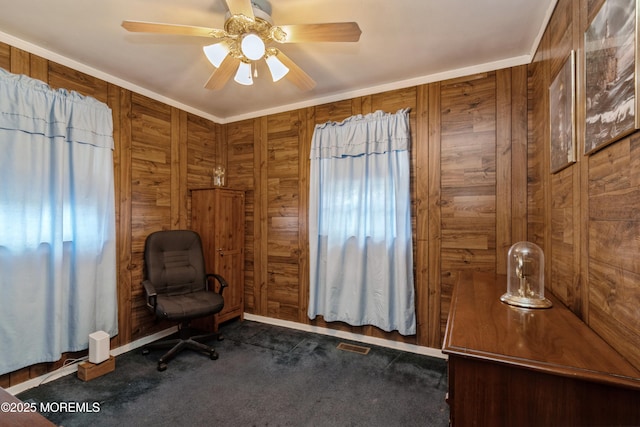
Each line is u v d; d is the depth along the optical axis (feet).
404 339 9.25
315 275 10.48
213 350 8.71
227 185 12.68
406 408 6.51
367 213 9.71
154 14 6.28
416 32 6.91
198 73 8.87
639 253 2.95
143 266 9.74
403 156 9.07
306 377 7.73
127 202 9.34
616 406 2.72
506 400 3.04
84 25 6.62
